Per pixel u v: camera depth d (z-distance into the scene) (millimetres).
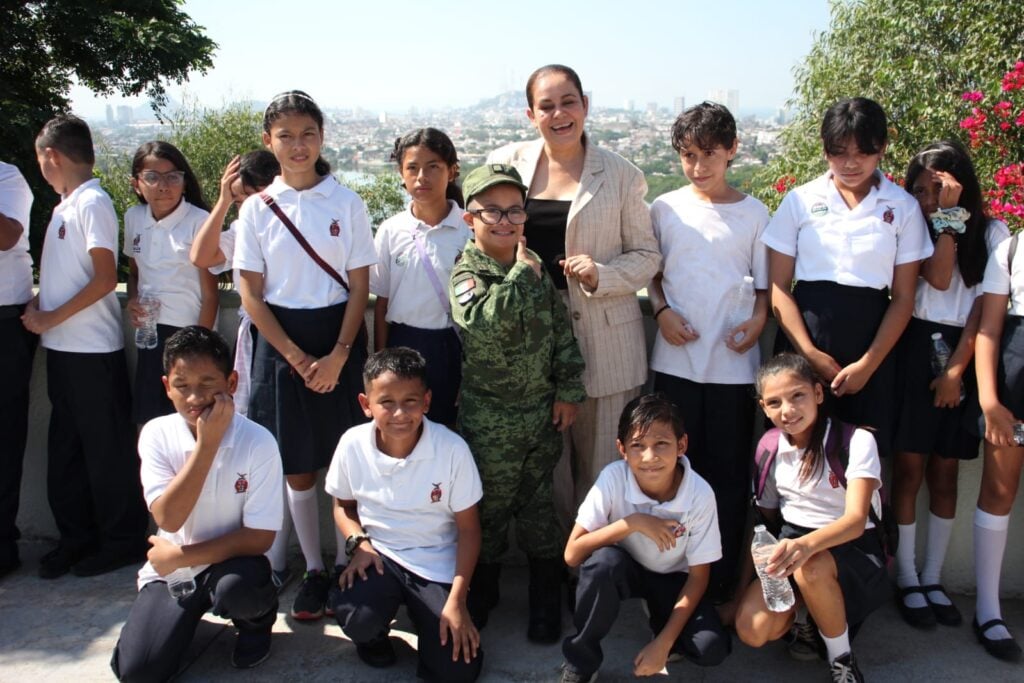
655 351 2879
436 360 2809
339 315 2740
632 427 2387
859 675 2373
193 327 2432
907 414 2693
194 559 2410
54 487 3088
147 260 2963
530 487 2705
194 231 2959
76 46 13875
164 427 2541
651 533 2363
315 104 2713
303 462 2719
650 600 2520
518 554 3184
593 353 2773
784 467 2523
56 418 3068
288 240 2676
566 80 2691
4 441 2992
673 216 2783
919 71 7734
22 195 2977
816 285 2604
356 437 2588
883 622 2773
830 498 2445
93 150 3059
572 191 2768
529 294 2473
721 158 2674
